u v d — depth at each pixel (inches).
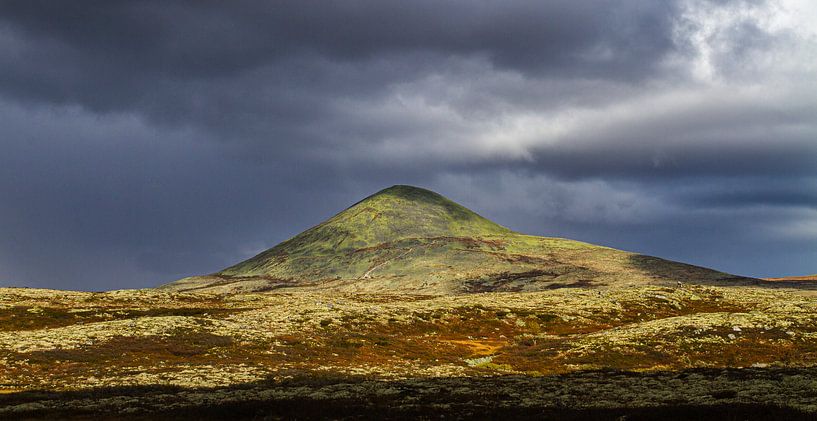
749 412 1317.7
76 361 2677.2
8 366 2509.8
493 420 1418.6
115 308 4694.9
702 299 5457.7
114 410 1633.9
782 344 3026.6
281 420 1469.0
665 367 2765.7
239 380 2370.8
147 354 2886.3
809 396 1592.0
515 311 4707.2
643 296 5467.5
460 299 5812.0
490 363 3024.1
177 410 1610.5
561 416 1424.7
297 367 2790.4
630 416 1364.4
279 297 6560.0
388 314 4362.7
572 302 5290.4
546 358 3070.9
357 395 1908.2
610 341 3277.6
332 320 4018.2
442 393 1932.8
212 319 3828.7
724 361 2827.3
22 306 4343.0
